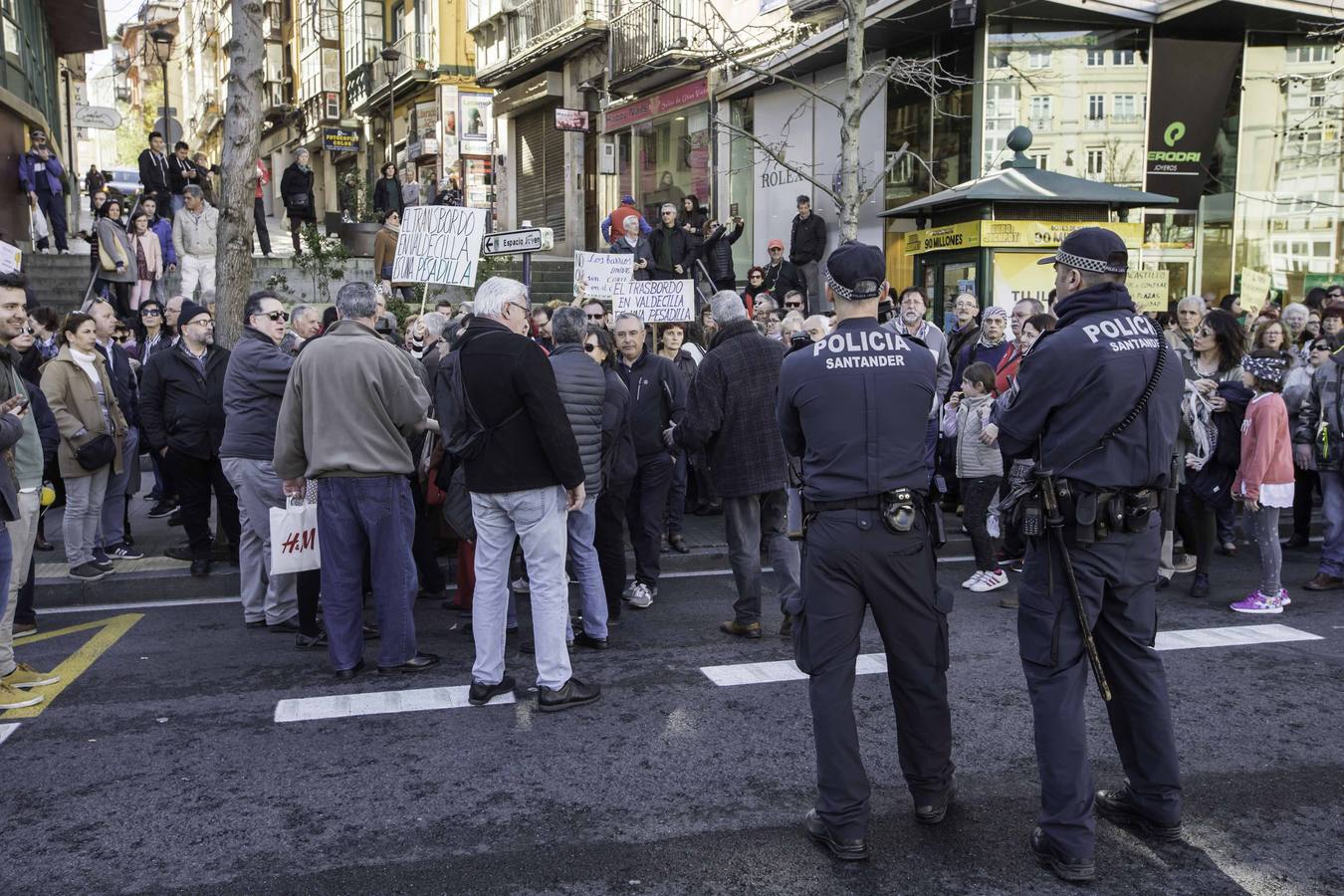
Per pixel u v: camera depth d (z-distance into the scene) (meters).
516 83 25.78
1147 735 3.67
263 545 6.52
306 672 5.63
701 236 15.55
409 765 4.39
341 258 16.64
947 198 10.67
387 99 34.62
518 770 4.33
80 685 5.43
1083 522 3.46
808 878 3.46
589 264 10.45
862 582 3.62
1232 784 4.15
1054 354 3.49
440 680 5.48
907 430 3.65
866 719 4.88
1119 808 3.87
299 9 42.28
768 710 4.99
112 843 3.72
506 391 4.87
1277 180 15.05
